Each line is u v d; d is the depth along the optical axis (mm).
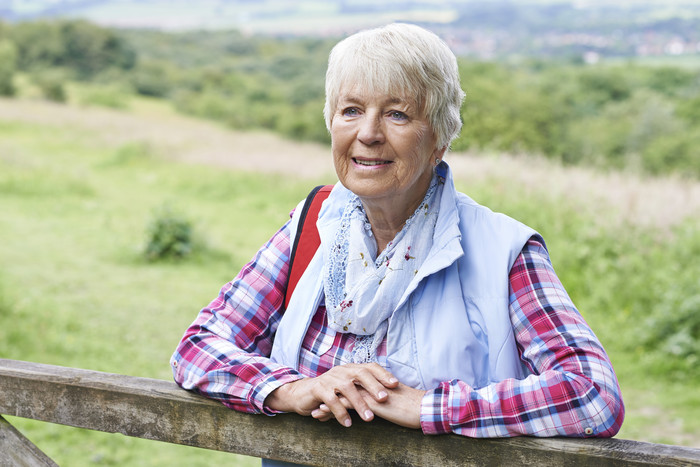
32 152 18312
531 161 10469
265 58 71688
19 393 1338
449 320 1179
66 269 8250
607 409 1048
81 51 64812
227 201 13547
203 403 1229
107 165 16969
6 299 6691
